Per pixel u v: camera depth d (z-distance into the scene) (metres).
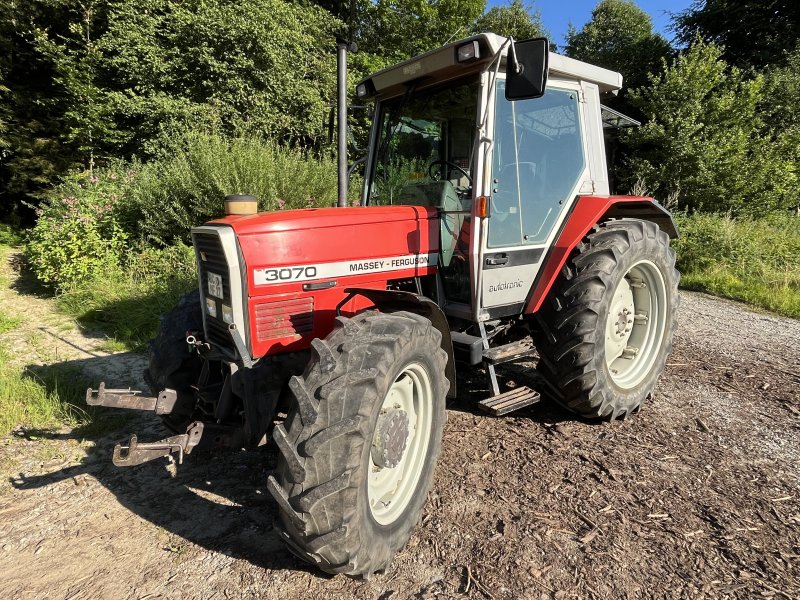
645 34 21.06
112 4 11.30
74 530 2.64
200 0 11.12
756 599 2.05
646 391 3.74
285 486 2.03
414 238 3.15
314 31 13.09
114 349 5.39
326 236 2.79
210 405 2.85
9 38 12.91
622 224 3.65
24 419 3.84
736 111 12.76
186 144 9.42
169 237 7.86
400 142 3.57
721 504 2.67
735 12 16.66
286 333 2.71
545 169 3.44
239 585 2.23
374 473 2.33
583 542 2.40
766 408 3.85
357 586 2.20
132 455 2.24
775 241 9.21
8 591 2.22
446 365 2.83
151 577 2.29
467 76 3.12
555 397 3.56
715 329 6.09
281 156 8.18
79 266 7.16
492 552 2.35
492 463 3.10
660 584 2.14
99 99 11.33
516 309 3.39
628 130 13.50
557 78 3.50
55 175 13.27
